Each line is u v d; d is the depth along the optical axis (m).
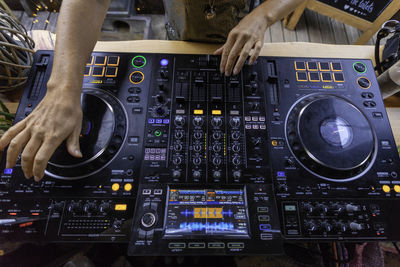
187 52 1.20
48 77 1.01
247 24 0.99
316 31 2.67
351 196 0.85
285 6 1.02
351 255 0.94
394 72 1.00
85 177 0.86
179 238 0.76
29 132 0.74
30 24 2.42
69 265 0.88
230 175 0.86
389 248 1.11
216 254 0.75
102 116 0.92
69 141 0.77
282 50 1.21
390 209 0.83
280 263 1.07
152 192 0.83
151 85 1.01
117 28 2.64
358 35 2.67
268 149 0.91
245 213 0.81
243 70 1.05
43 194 0.83
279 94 1.01
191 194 0.83
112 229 0.80
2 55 0.94
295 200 0.84
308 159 0.88
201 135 0.92
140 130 0.93
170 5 1.21
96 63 1.04
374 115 0.97
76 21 0.79
